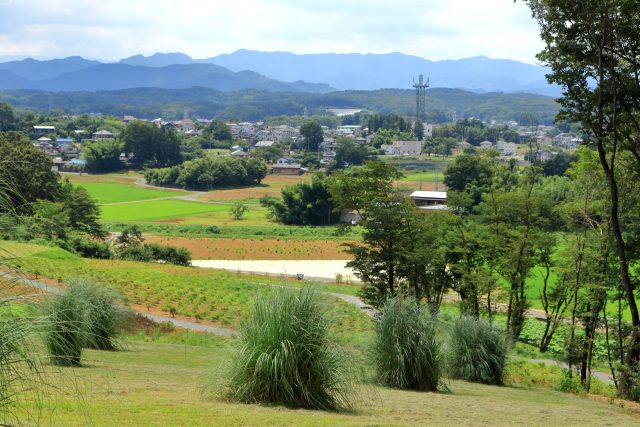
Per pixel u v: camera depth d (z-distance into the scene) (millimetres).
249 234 109062
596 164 29516
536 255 38719
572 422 11508
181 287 49156
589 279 28266
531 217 39812
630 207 27484
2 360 5332
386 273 39844
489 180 107688
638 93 21531
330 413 9367
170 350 18719
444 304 52688
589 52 21969
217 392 9906
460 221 40719
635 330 22891
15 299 5465
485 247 38844
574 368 32250
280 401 9633
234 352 9953
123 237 82938
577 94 22969
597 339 31188
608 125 23047
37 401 7195
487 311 38438
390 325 14492
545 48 22859
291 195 126875
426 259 37281
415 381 14289
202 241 100125
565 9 21031
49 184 71688
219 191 181125
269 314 9859
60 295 11406
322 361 9906
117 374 11734
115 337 17234
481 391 15773
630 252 24906
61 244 56469
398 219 37312
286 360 9570
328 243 101938
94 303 16234
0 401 5352
